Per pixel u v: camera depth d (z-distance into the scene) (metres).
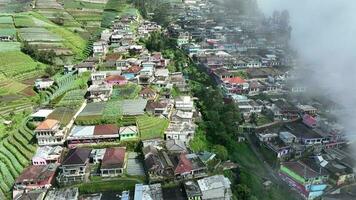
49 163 112.94
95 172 107.31
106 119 130.62
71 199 95.25
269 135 138.62
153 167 103.88
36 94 165.25
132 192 100.62
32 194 97.06
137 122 129.62
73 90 159.62
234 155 128.25
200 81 190.62
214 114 143.38
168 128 127.75
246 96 174.75
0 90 166.00
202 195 97.00
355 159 125.75
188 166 106.25
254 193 108.69
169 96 155.38
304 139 134.00
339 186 115.38
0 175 108.38
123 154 111.62
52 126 120.81
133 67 180.62
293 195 113.69
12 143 123.94
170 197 97.31
